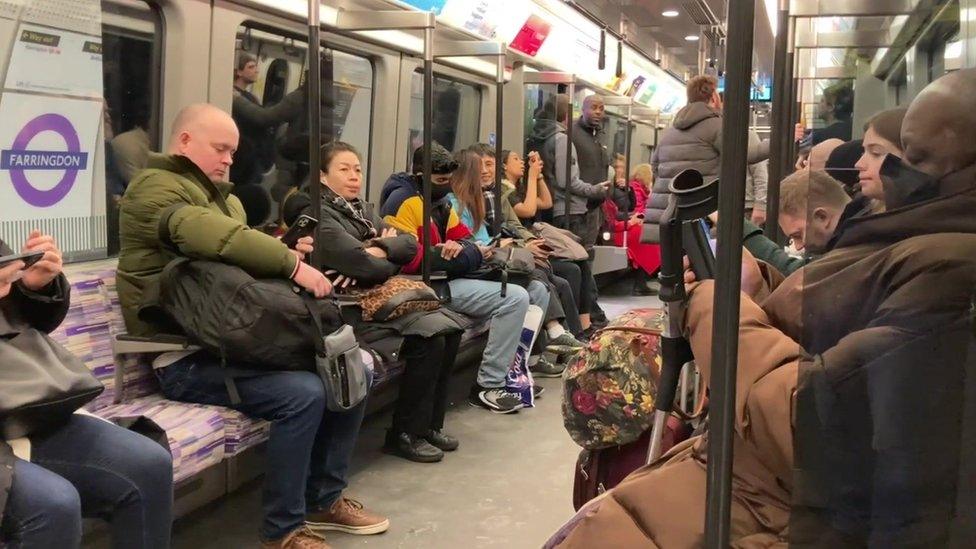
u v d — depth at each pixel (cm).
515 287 460
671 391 163
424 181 412
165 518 219
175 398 284
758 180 427
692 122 489
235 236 271
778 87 292
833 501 122
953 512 114
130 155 323
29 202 274
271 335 267
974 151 108
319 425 287
